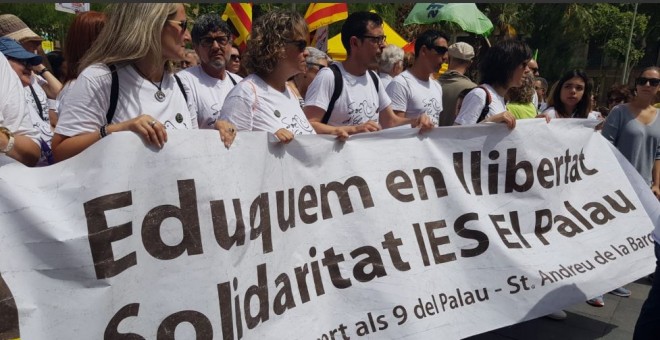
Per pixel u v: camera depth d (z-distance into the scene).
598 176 3.33
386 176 2.70
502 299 2.77
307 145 2.42
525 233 3.02
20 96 1.98
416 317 2.55
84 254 1.69
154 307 1.82
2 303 1.57
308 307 2.32
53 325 1.64
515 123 3.05
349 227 2.53
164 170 1.87
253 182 2.14
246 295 2.07
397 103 3.94
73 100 1.86
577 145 3.29
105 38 1.93
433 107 4.10
